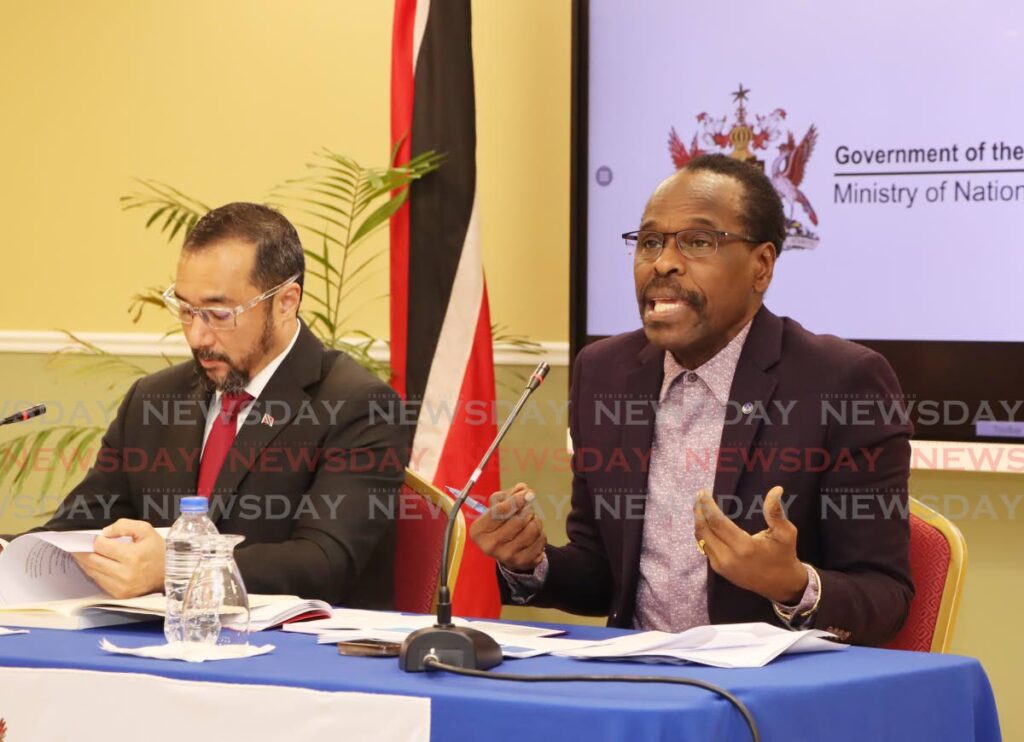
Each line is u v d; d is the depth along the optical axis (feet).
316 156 13.85
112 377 14.33
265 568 7.60
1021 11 11.14
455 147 12.18
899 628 6.95
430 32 12.25
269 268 8.39
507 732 4.39
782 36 11.87
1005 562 11.60
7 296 14.67
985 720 5.65
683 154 12.17
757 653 5.33
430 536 8.52
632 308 12.30
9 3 14.67
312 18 13.87
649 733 4.24
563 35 13.10
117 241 14.44
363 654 5.38
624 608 7.75
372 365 12.66
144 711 4.93
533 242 13.20
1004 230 11.25
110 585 6.64
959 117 11.35
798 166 11.86
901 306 11.57
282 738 4.70
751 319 7.80
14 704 5.16
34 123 14.64
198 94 14.21
